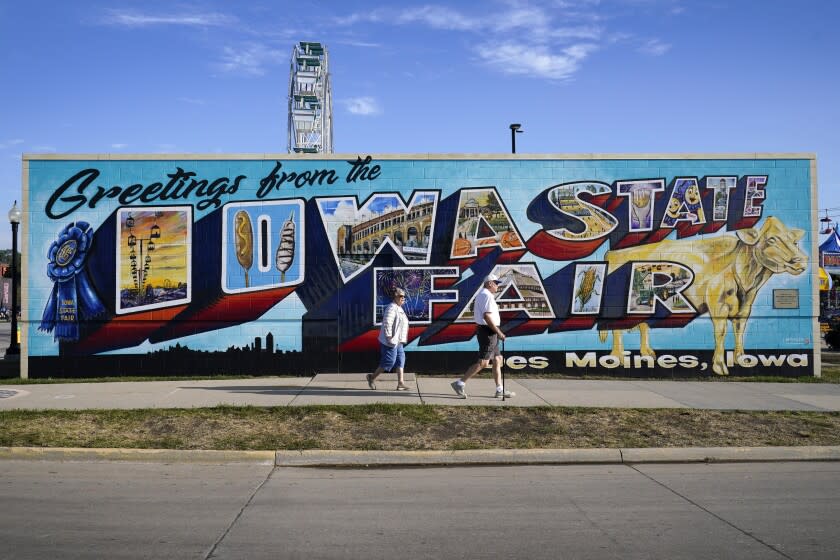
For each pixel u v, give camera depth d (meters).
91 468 8.25
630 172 14.50
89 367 14.07
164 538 5.76
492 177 14.44
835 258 45.38
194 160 14.30
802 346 14.49
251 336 14.24
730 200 14.53
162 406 10.71
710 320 14.48
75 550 5.45
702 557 5.36
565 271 14.44
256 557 5.33
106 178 14.19
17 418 9.88
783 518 6.38
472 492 7.30
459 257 14.36
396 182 14.40
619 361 14.40
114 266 14.15
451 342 14.34
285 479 7.85
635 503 6.88
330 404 10.70
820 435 9.45
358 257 14.34
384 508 6.68
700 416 10.30
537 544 5.64
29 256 14.05
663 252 14.49
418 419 9.94
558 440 9.16
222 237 14.28
